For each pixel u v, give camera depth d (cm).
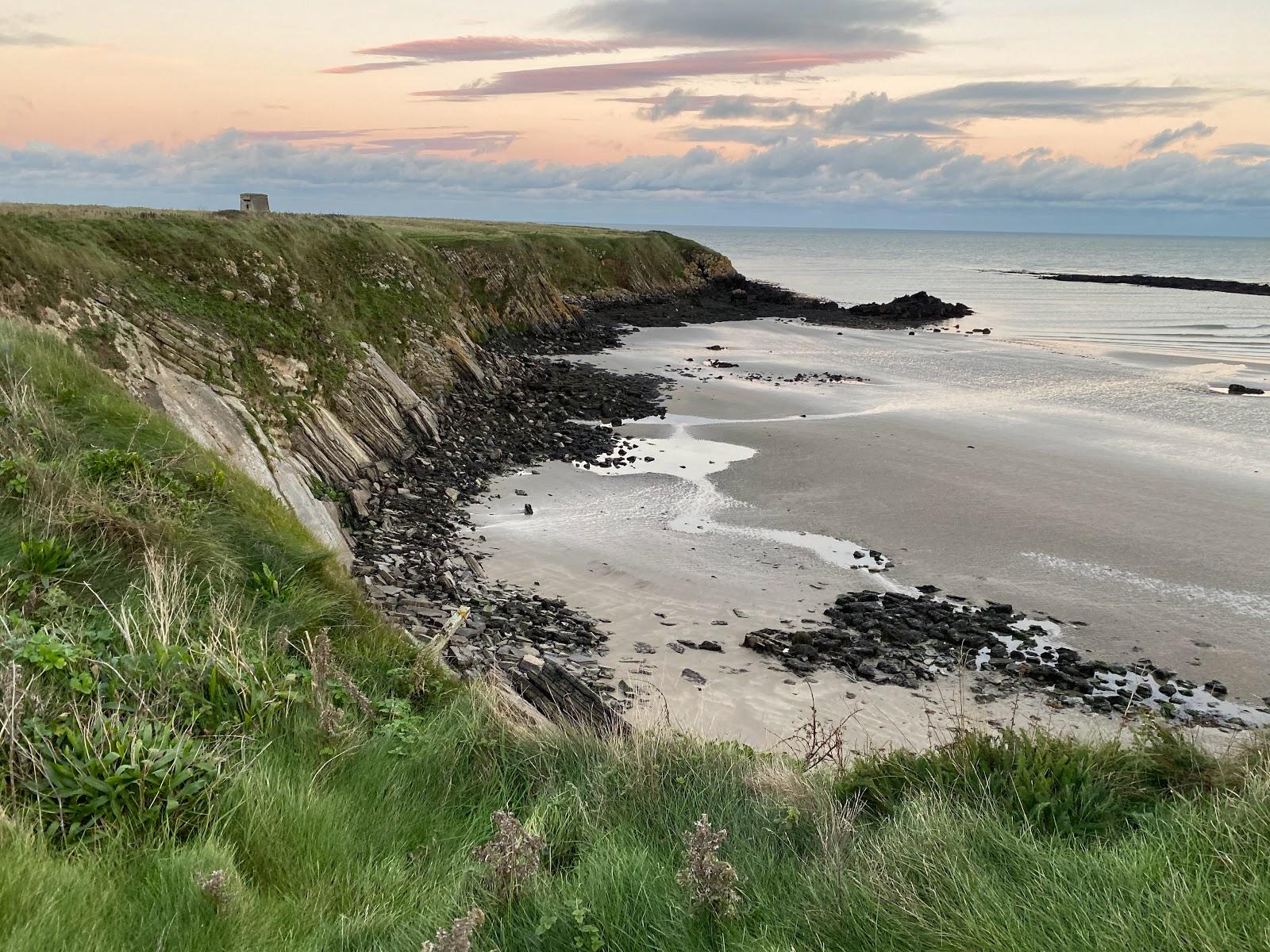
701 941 375
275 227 3409
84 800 420
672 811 521
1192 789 535
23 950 304
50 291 1955
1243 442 3247
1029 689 1473
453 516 2325
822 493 2592
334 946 366
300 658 659
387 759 550
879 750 653
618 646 1526
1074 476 2766
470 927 329
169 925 344
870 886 404
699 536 2222
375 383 2925
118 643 564
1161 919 347
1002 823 478
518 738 620
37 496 724
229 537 830
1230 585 1956
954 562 2081
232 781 455
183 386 1930
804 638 1595
